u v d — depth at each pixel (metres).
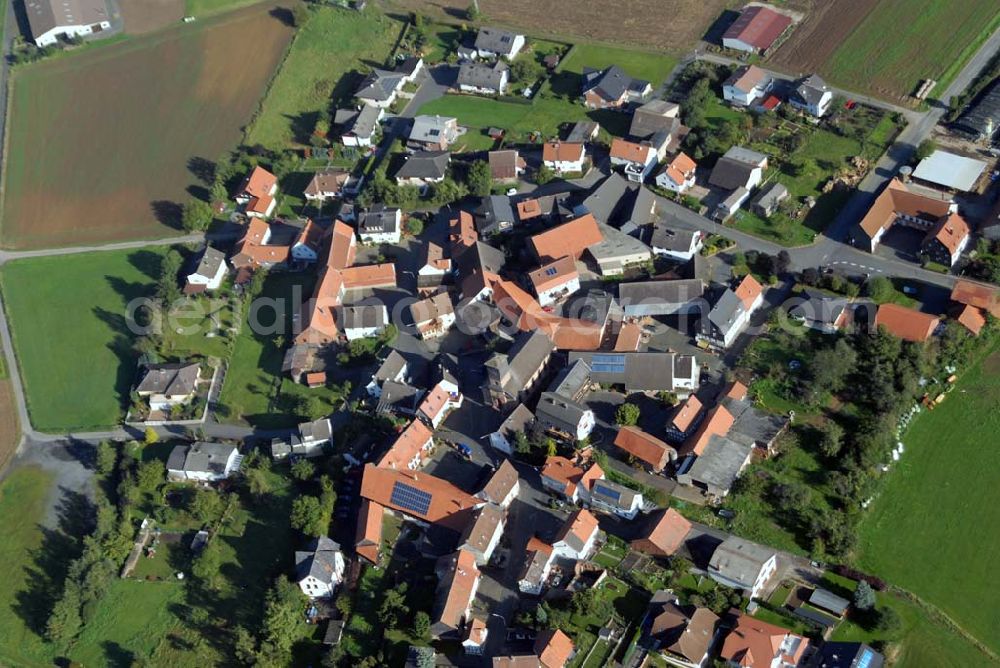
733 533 138.38
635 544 137.88
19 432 179.50
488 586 138.25
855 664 117.50
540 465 153.25
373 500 148.88
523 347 163.88
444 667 128.25
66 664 142.38
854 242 177.88
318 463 160.38
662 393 158.75
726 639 122.25
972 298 160.88
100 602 149.12
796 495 138.62
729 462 143.88
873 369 153.25
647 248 182.75
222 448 162.88
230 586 146.75
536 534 143.75
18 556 159.38
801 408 152.75
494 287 177.50
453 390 164.38
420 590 139.00
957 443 145.75
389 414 163.38
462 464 156.62
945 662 121.19
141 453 169.62
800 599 129.25
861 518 137.88
